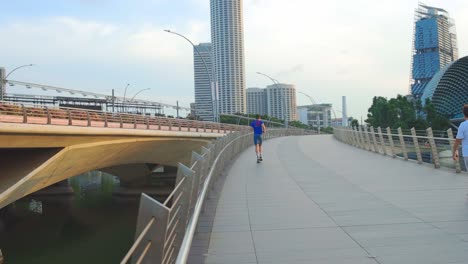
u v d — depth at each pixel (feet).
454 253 19.56
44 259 90.17
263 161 67.62
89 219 135.64
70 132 90.02
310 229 24.72
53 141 87.92
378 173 48.47
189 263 19.40
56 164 92.89
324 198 34.09
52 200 177.27
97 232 116.57
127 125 132.16
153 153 154.71
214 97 208.95
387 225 24.89
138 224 12.08
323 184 41.52
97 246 100.68
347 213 28.40
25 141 79.92
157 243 11.81
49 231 118.62
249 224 26.40
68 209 154.81
